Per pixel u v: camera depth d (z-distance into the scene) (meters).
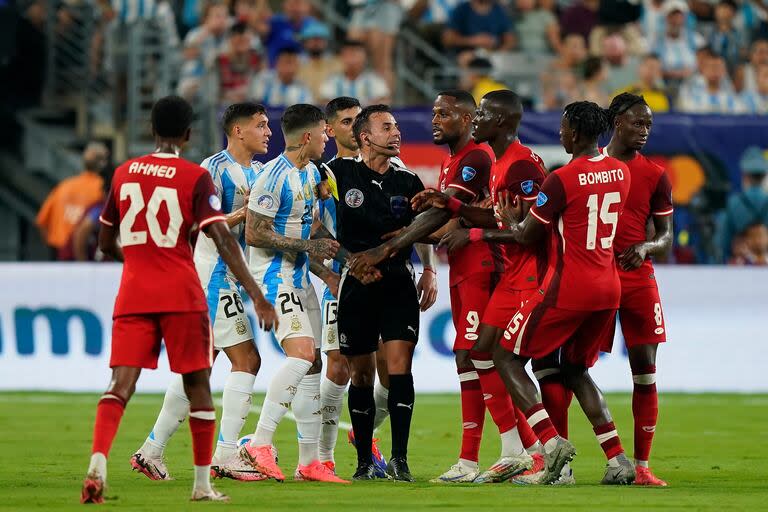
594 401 26.05
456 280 27.58
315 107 26.83
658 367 50.91
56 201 56.94
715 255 51.59
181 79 65.44
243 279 21.86
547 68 67.81
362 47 63.06
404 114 48.25
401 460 26.73
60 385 48.97
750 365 51.12
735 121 50.47
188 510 21.08
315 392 26.73
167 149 22.41
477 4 67.38
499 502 22.55
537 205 24.88
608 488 25.09
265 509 21.38
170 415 26.31
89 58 69.50
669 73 68.06
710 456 32.19
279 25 64.88
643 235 26.81
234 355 26.69
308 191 26.73
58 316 49.19
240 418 26.56
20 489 24.47
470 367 27.12
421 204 26.42
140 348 22.00
